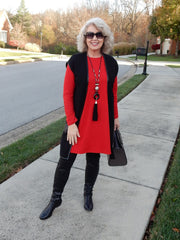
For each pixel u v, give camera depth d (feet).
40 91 24.45
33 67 45.85
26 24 158.92
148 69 44.01
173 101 20.79
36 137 12.07
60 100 21.07
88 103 5.90
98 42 5.80
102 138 6.23
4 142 12.15
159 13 90.43
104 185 8.30
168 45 125.70
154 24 101.50
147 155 10.65
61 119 15.17
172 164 9.89
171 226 6.44
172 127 14.30
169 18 83.46
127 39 155.02
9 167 9.11
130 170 9.36
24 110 17.92
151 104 19.49
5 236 5.96
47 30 148.25
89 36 5.74
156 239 6.00
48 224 6.42
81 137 6.10
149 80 30.94
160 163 10.00
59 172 6.48
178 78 33.42
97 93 5.84
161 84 28.48
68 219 6.63
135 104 19.30
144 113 16.93
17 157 9.90
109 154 6.52
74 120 5.92
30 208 7.00
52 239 5.94
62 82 29.84
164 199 7.57
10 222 6.43
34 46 118.62
